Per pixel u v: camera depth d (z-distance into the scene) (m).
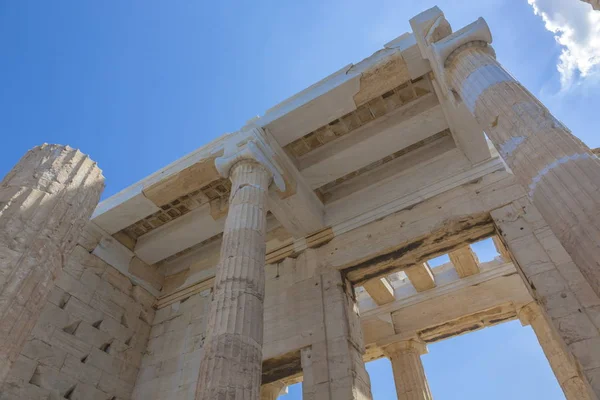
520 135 8.05
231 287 9.48
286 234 15.88
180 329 15.85
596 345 8.65
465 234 12.66
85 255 15.59
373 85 12.73
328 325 12.35
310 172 14.84
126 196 15.80
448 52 10.91
